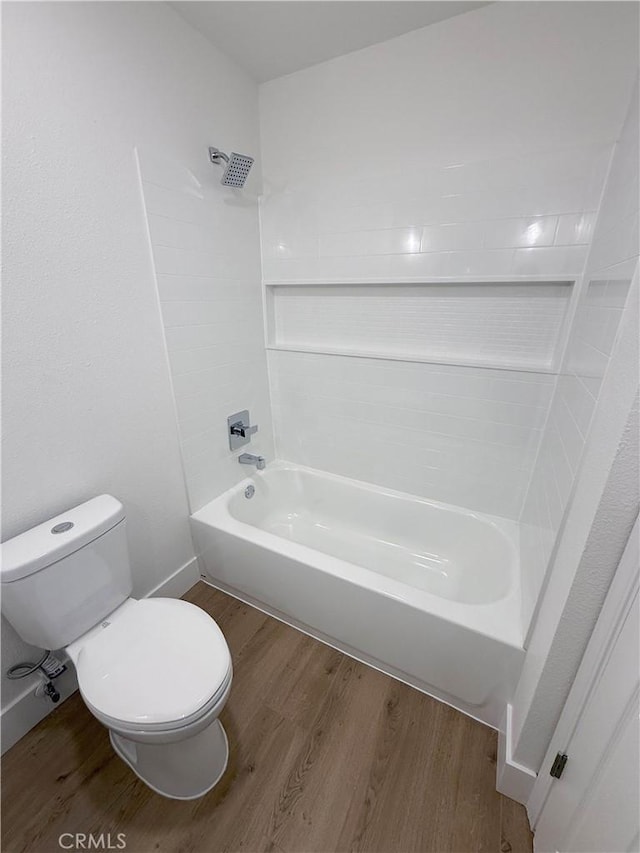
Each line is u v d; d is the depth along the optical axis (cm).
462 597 164
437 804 106
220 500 190
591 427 79
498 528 171
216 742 113
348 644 148
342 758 117
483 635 112
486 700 122
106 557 119
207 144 151
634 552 61
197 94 142
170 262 145
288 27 135
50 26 98
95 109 111
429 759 117
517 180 134
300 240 182
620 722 61
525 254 140
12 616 104
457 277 152
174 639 108
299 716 129
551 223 133
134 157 125
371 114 152
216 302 171
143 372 142
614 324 76
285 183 178
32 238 102
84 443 126
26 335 105
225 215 168
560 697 85
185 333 158
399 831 101
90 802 107
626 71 112
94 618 118
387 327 180
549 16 117
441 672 127
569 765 81
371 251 168
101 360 126
